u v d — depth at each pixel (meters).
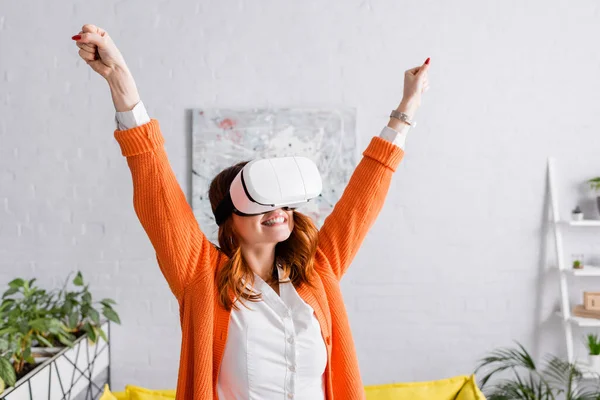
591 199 3.34
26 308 2.92
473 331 3.38
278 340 1.32
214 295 1.31
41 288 3.34
